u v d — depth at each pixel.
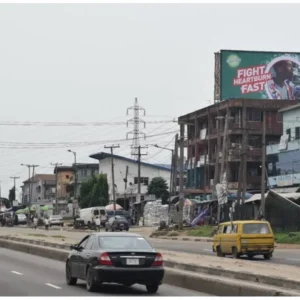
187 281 21.36
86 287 20.50
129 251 19.42
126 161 147.62
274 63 91.38
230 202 83.19
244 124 88.12
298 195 62.47
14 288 20.62
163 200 112.12
